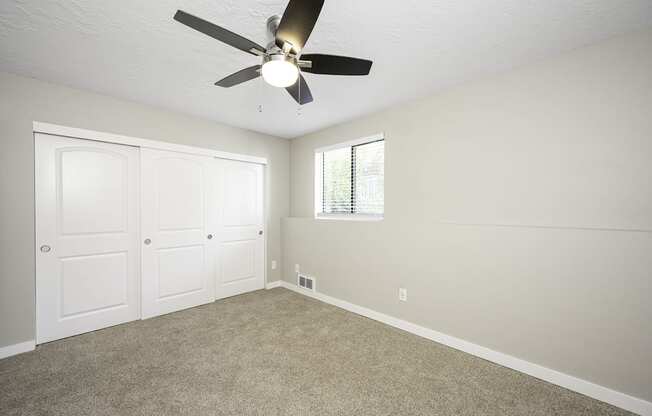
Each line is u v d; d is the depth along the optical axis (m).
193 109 2.85
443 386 1.74
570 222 1.78
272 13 1.45
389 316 2.67
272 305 3.18
